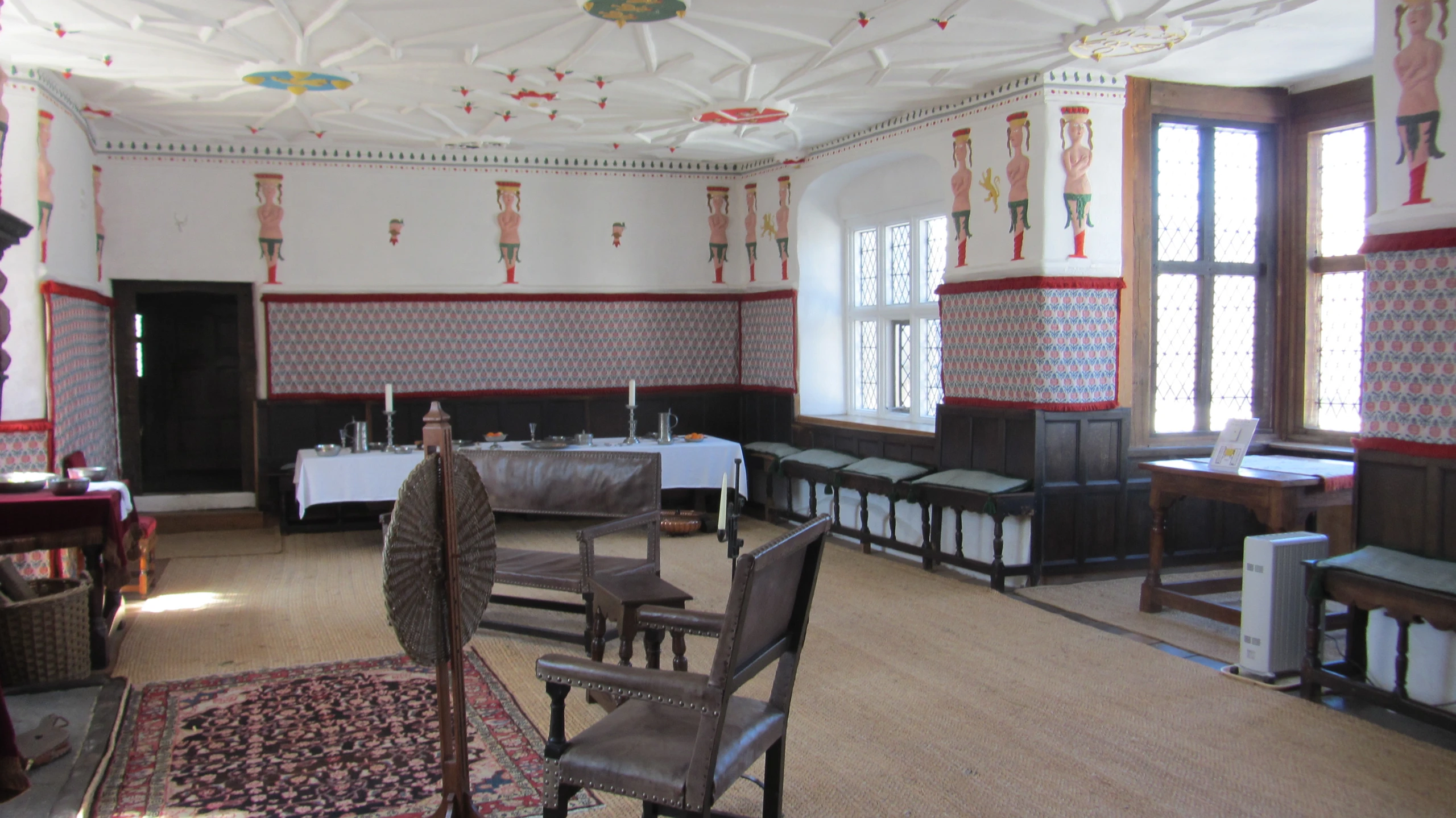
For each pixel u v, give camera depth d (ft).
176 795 11.59
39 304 20.93
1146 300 22.98
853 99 24.18
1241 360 24.29
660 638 11.76
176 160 28.40
